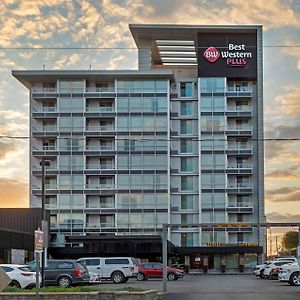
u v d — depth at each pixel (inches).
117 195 3395.7
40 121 3474.4
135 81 3467.0
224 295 1234.6
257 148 3513.8
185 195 3476.9
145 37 3560.5
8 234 2078.0
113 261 1788.9
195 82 3560.5
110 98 3457.2
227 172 3476.9
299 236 1440.7
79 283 1393.9
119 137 3432.6
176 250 3348.9
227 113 3513.8
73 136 3435.0
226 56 3550.7
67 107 3449.8
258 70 3555.6
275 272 2066.9
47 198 3398.1
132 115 3444.9
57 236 3358.8
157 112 3447.3
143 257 3255.4
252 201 3474.4
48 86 3508.9
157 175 3410.4
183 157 3503.9
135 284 1699.1
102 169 3412.9
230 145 3523.6
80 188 3395.7
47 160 3435.0
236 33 3558.1
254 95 3558.1
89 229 3363.7
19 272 1246.9
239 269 3415.4
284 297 1168.2
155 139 3435.0
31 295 900.6
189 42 3597.4
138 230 3371.1
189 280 2087.8
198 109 3523.6
